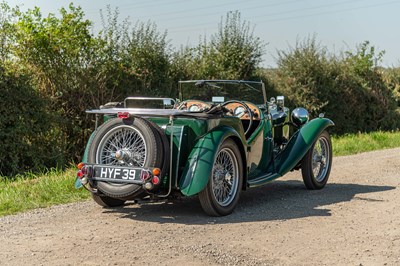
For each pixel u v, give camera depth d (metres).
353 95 20.58
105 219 6.35
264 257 5.02
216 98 7.90
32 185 8.34
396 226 6.13
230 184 6.70
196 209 6.93
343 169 10.59
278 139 8.45
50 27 12.92
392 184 8.91
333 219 6.45
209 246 5.30
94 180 6.24
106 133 6.30
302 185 8.88
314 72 19.38
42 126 11.86
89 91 13.02
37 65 12.55
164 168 6.09
